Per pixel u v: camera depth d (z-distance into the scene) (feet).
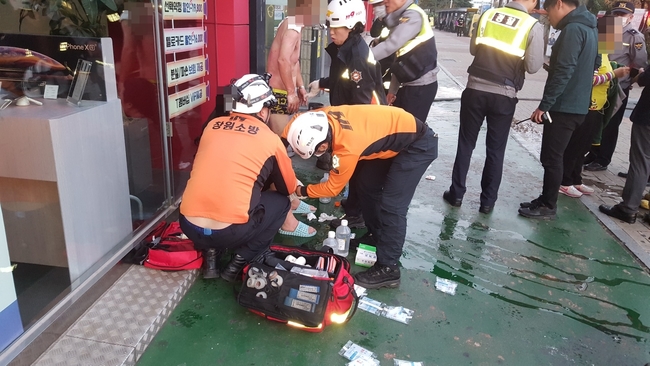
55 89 8.49
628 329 9.03
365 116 8.51
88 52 8.30
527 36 11.87
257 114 8.79
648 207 14.42
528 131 23.67
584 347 8.45
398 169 9.19
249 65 15.30
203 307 8.79
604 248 12.16
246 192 8.39
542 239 12.43
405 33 12.12
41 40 8.25
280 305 8.07
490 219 13.39
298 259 9.20
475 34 12.71
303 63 24.49
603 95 14.38
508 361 7.98
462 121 13.28
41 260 7.85
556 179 13.19
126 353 7.15
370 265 10.48
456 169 13.74
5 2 9.39
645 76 12.42
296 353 7.79
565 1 12.10
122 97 10.47
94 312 7.97
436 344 8.26
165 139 10.87
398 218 9.40
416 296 9.62
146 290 8.68
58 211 7.54
